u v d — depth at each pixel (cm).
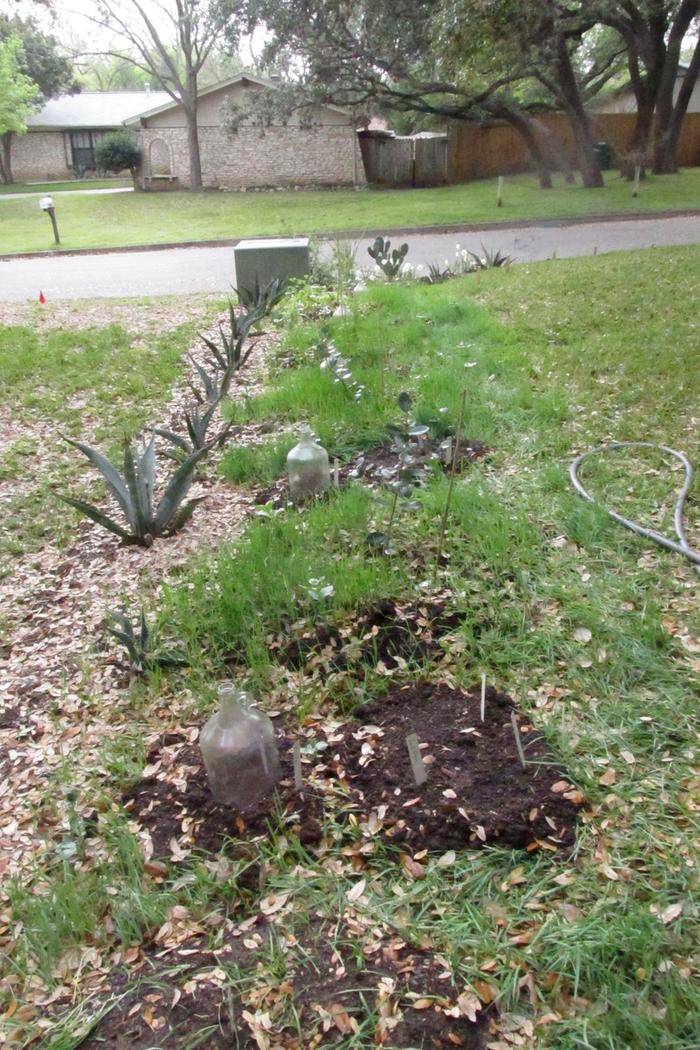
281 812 257
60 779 287
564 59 2334
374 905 224
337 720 296
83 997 211
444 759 268
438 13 2120
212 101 3294
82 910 232
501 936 210
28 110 3959
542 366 666
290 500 469
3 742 311
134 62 3303
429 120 3059
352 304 880
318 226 2038
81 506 420
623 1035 186
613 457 488
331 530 409
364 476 480
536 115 2869
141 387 729
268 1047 191
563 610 343
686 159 3231
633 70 2627
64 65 4509
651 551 387
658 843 234
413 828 244
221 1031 197
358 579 358
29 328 984
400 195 2758
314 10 2341
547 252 1467
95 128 4756
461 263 1238
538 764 261
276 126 3266
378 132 3300
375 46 2331
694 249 1270
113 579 412
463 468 482
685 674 303
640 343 717
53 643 367
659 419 541
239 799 262
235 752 255
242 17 2433
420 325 781
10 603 405
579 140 2503
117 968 218
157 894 234
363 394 599
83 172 4841
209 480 518
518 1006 195
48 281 1460
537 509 426
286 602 352
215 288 1284
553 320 816
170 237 2008
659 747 271
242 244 1064
